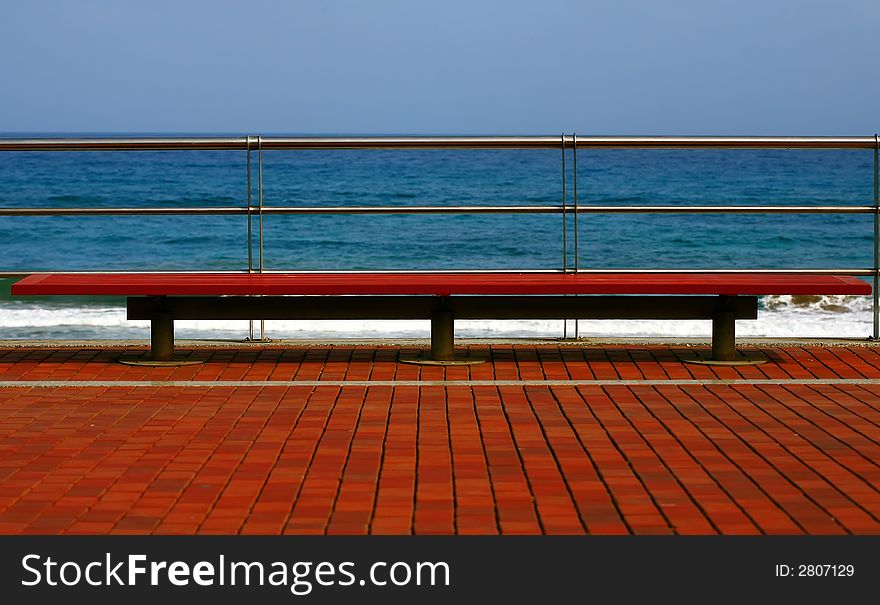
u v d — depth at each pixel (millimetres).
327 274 8500
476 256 26328
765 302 15961
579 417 6414
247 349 8742
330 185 35938
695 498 4793
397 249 26391
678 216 26422
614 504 4730
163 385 7398
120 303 17016
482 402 6844
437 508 4668
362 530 4414
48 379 7602
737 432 6035
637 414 6496
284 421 6328
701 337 8992
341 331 12688
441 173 35844
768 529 4406
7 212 8383
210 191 36312
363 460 5441
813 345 8812
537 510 4641
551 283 7852
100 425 6234
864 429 6094
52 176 36312
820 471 5219
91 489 4961
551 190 36062
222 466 5348
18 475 5184
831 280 7918
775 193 35750
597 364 8117
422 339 9039
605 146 8609
